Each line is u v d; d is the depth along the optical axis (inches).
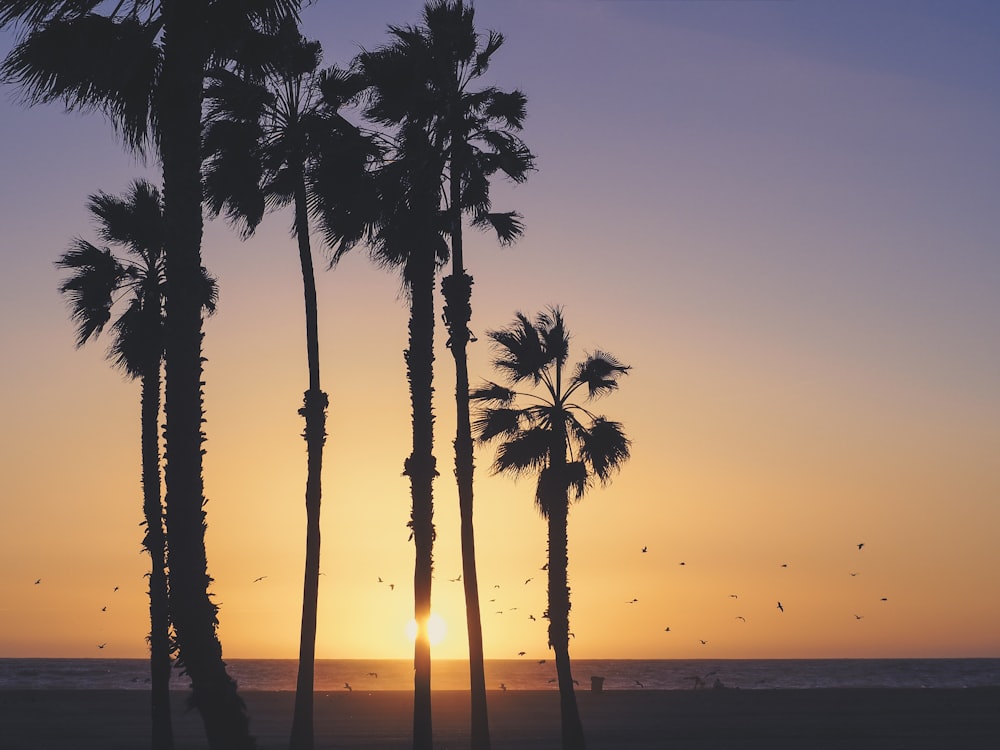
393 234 1294.3
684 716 2224.4
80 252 1455.5
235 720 709.3
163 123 772.6
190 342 723.4
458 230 1344.7
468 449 1318.9
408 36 1334.9
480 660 1270.9
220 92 1227.9
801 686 5836.6
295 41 840.9
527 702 2669.8
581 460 1535.4
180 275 727.7
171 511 713.0
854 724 2005.4
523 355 1540.4
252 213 1302.9
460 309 1338.6
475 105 1338.6
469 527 1301.7
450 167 1331.2
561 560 1486.2
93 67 762.8
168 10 760.3
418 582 1219.2
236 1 778.2
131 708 2358.5
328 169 1269.7
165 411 721.0
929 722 2050.9
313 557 1272.1
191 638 705.6
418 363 1255.5
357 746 1611.7
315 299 1331.2
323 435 1307.8
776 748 1583.4
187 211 734.5
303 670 1243.8
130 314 1443.2
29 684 5447.8
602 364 1546.5
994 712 2329.0
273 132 1311.5
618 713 2305.6
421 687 1203.2
